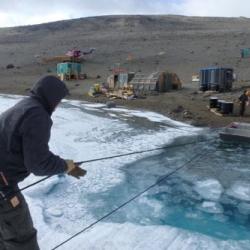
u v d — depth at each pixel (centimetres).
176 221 786
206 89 2864
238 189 993
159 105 2416
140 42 6450
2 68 5103
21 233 355
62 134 1548
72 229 666
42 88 332
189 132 1703
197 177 1080
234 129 1552
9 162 333
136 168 1135
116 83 3262
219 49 5222
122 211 807
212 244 632
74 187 907
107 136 1566
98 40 7131
